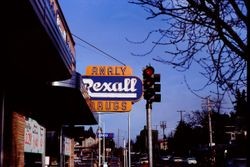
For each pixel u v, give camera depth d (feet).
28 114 52.65
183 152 377.50
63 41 32.45
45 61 34.22
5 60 34.42
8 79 40.27
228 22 26.40
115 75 81.82
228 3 25.12
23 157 49.80
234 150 148.05
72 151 106.52
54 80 41.68
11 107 44.37
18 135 47.24
